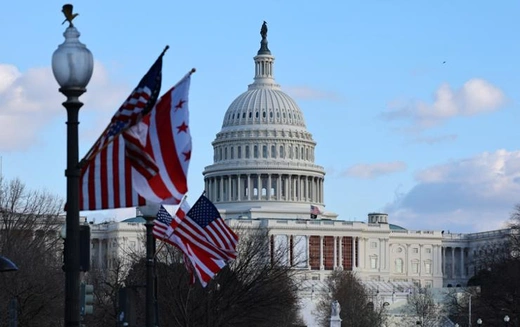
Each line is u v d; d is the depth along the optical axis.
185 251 65.62
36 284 133.00
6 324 120.25
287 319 178.88
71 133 37.56
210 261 65.69
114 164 41.47
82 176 41.38
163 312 120.06
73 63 36.97
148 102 39.94
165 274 120.75
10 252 152.38
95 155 40.19
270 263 146.38
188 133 42.72
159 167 42.44
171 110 42.56
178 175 42.50
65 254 37.91
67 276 37.81
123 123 40.09
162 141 42.53
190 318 118.12
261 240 168.25
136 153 41.34
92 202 41.53
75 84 37.25
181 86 42.59
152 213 55.59
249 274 129.50
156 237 65.44
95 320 140.75
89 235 40.09
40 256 164.00
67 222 37.81
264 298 130.50
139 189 41.72
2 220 192.12
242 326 133.25
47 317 142.00
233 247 65.81
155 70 39.94
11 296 125.38
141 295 125.19
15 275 126.75
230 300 124.50
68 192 37.75
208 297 116.50
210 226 65.25
